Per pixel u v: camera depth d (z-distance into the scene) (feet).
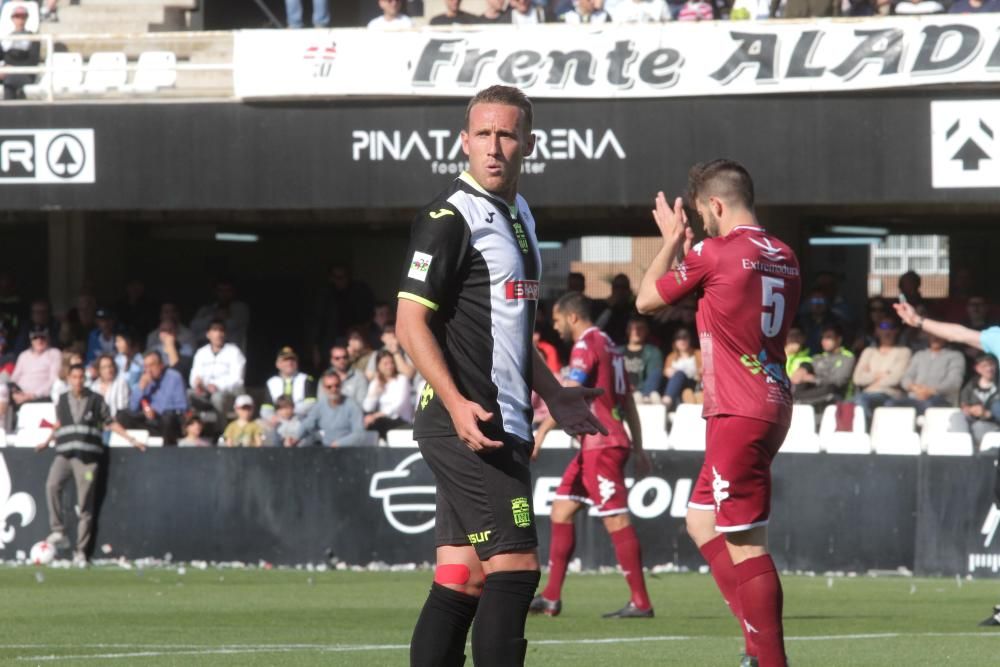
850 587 123.95
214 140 167.43
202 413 169.89
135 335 182.19
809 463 140.05
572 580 131.13
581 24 160.04
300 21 194.08
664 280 59.31
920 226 211.41
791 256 59.62
